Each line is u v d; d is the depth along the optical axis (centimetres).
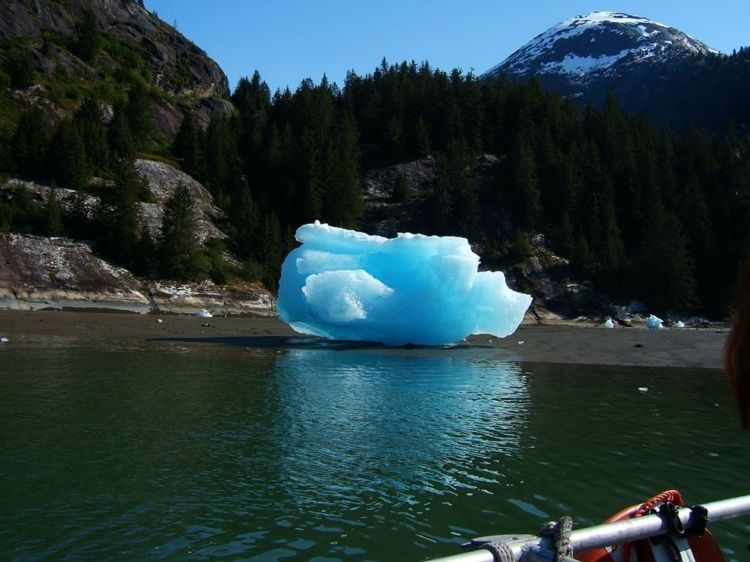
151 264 4159
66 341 2033
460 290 2120
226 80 10056
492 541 217
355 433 907
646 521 246
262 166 6278
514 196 5891
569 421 1016
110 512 593
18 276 3700
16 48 7212
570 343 2331
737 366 160
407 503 637
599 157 6109
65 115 6353
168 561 498
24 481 669
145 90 7394
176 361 1633
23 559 494
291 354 1908
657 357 1916
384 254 2319
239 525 571
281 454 793
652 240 4975
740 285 162
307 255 2334
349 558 511
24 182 4603
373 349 2109
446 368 1650
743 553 537
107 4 9188
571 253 5269
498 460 789
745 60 16175
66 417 948
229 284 4403
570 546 215
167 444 823
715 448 861
